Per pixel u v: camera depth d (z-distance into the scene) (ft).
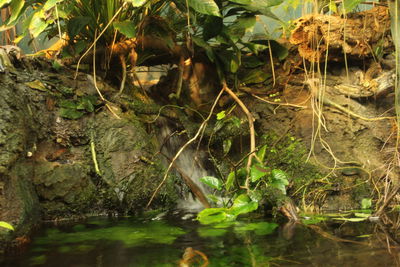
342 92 11.08
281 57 12.12
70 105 9.98
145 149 10.09
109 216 9.09
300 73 12.05
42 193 8.91
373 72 11.31
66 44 12.13
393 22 9.04
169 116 11.39
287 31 13.28
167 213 9.18
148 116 11.23
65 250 5.75
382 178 9.98
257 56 12.70
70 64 11.74
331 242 5.85
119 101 10.78
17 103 8.61
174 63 12.69
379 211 8.16
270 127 11.22
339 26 10.98
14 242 6.34
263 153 9.78
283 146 10.82
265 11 11.41
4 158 7.49
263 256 5.14
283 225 7.36
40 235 6.95
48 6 9.59
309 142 10.62
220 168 11.02
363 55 11.28
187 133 11.23
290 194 10.00
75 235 6.86
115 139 9.98
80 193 9.25
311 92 10.78
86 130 9.95
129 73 12.66
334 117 10.77
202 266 4.78
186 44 12.15
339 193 9.81
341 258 4.95
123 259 5.18
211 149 11.37
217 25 11.34
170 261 5.04
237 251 5.45
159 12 12.09
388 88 10.58
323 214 8.70
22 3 10.52
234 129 11.21
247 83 12.37
